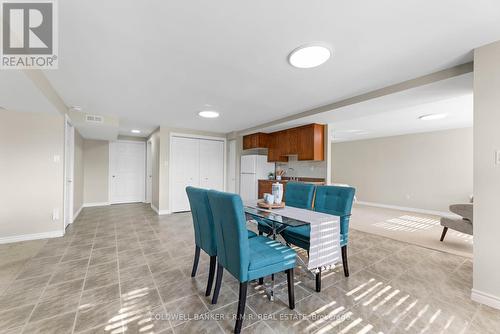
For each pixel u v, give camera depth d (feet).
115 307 5.79
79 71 7.61
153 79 8.30
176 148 18.29
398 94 8.80
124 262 8.54
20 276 7.35
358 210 20.12
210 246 6.36
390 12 4.75
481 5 4.52
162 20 5.02
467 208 10.25
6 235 10.43
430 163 19.19
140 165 23.29
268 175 19.39
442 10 4.67
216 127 18.20
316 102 11.08
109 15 4.85
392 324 5.21
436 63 7.00
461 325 5.16
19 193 10.65
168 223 14.58
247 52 6.40
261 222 8.77
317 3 4.48
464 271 7.94
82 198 19.31
